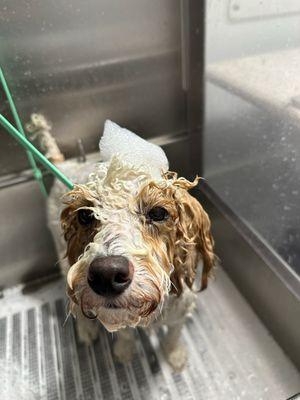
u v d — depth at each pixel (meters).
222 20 0.96
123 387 0.94
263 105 0.95
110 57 1.01
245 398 0.89
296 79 0.83
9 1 0.85
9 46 0.92
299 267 0.88
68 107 1.04
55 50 0.95
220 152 1.16
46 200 1.09
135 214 0.64
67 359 1.01
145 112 1.13
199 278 1.02
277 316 0.96
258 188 1.02
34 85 0.98
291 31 0.82
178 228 0.71
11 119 1.00
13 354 1.04
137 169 0.67
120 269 0.56
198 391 0.91
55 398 0.93
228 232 1.09
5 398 0.94
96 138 1.12
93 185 0.67
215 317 1.08
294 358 0.94
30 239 1.16
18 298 1.20
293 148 0.87
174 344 0.97
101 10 0.93
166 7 0.98
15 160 1.05
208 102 1.12
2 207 1.07
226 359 0.97
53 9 0.89
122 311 0.61
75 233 0.71
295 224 0.89
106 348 1.03
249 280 1.05
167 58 1.06
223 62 1.02
